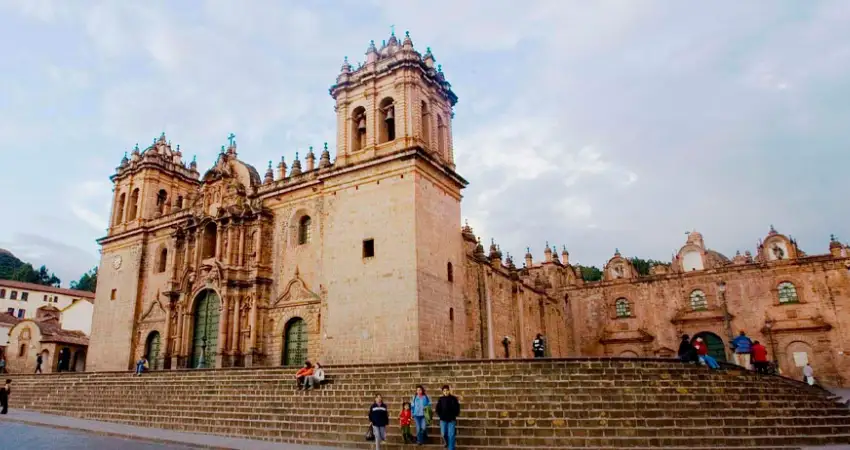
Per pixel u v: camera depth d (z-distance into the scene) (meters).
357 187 39.94
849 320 54.12
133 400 33.25
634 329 65.06
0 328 75.62
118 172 60.62
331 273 39.28
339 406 25.59
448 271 39.66
